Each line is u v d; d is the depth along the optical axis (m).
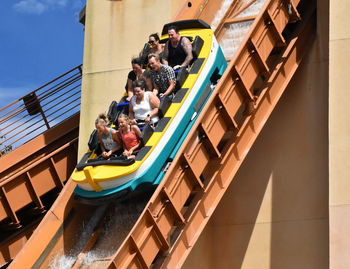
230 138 30.77
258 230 33.47
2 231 36.84
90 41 39.06
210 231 34.00
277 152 33.72
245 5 35.56
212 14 36.00
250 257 33.41
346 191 30.75
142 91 29.38
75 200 28.67
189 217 29.14
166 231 28.03
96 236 29.50
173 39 31.02
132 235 26.81
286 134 33.69
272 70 32.09
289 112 33.78
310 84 33.62
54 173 36.69
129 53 38.50
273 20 31.31
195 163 28.94
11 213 34.94
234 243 33.69
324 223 32.66
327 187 32.81
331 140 31.28
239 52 30.06
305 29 33.34
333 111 31.50
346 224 30.47
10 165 38.00
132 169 27.30
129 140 28.41
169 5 38.69
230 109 30.06
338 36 31.97
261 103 31.55
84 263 28.69
